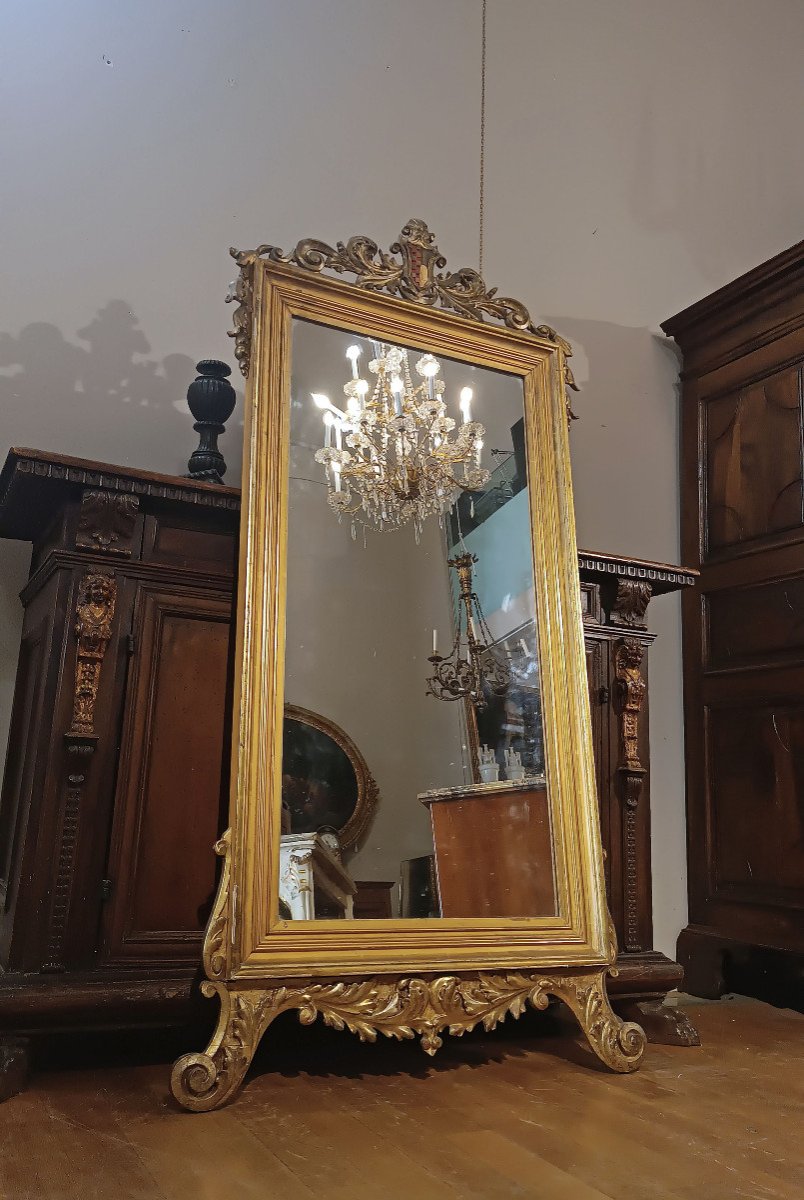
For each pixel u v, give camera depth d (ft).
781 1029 7.84
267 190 9.43
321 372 7.04
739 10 13.17
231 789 5.81
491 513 7.45
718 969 9.40
